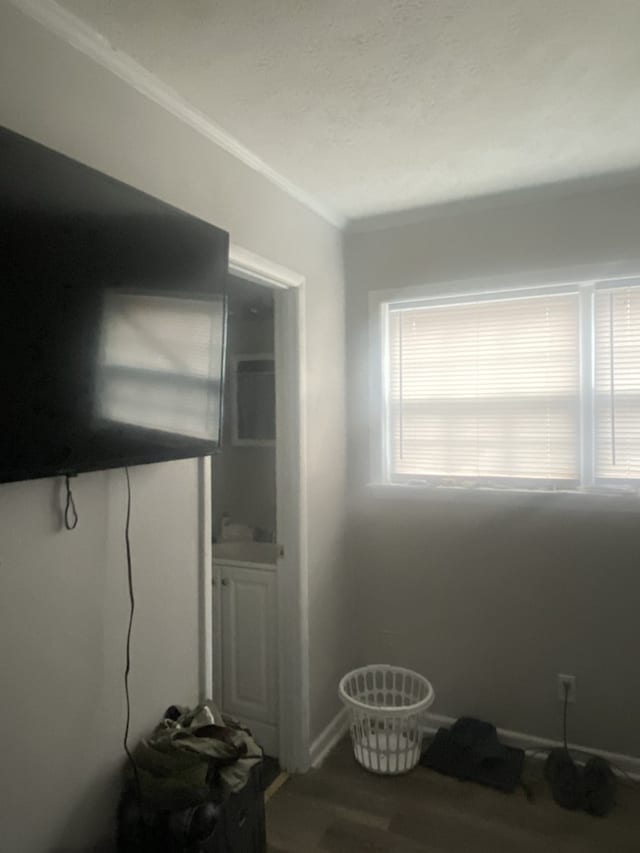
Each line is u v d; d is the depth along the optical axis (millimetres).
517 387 2564
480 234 2580
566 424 2479
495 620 2582
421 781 2320
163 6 1307
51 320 1164
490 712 2598
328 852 1948
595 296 2420
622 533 2355
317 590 2545
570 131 1934
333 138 1947
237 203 2000
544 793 2229
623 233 2324
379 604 2820
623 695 2365
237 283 2662
